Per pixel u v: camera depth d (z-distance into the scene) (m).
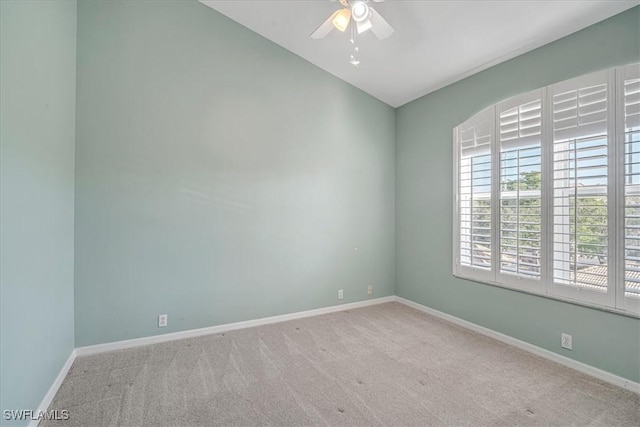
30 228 1.79
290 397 2.10
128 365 2.52
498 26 2.57
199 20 3.14
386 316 3.73
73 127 2.61
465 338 3.08
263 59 3.46
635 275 2.13
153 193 2.94
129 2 2.86
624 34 2.18
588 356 2.37
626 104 2.16
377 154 4.25
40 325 1.92
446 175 3.63
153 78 2.94
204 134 3.16
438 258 3.73
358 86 4.05
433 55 3.13
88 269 2.71
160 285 2.98
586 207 2.37
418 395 2.12
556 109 2.56
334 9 2.87
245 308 3.37
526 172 2.78
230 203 3.29
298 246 3.68
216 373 2.40
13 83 1.60
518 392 2.15
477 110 3.27
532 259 2.74
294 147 3.64
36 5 1.88
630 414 1.92
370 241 4.20
